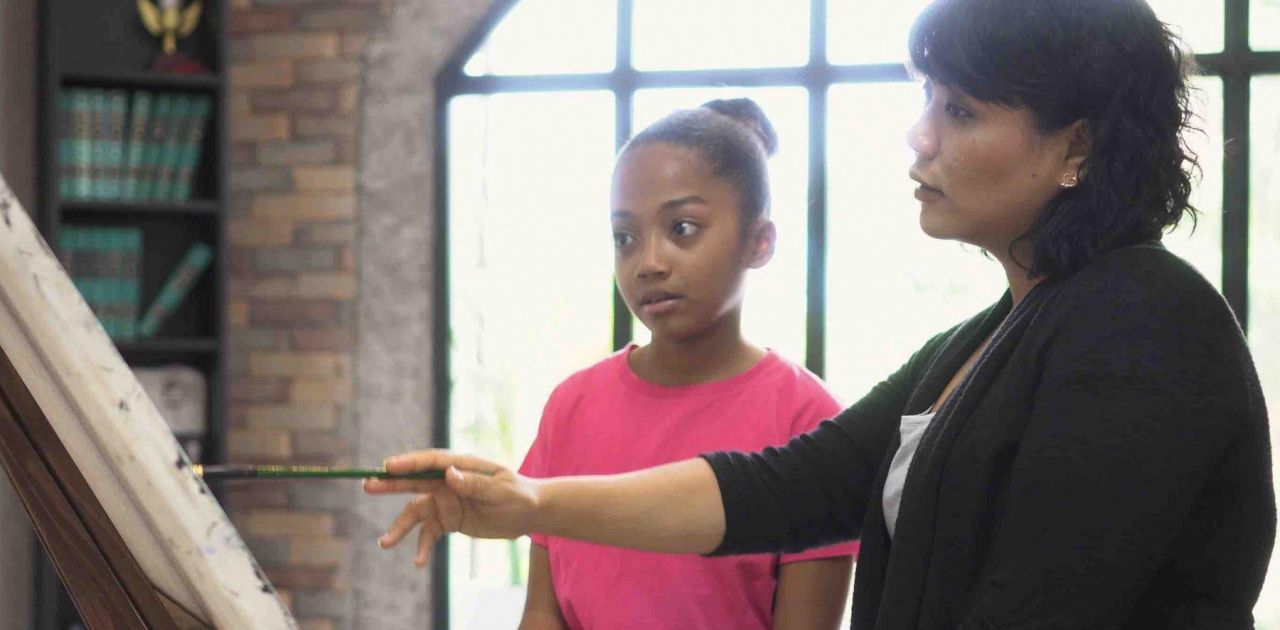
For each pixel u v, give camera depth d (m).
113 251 4.04
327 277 4.33
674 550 1.21
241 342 4.37
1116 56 0.93
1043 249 0.96
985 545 0.93
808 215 4.08
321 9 4.33
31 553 3.73
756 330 4.13
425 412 4.31
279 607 0.67
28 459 0.73
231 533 0.67
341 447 4.32
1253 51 3.75
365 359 4.32
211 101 4.17
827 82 4.08
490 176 4.34
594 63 4.27
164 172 4.10
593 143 4.28
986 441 0.93
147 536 0.71
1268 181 3.76
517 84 4.30
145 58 4.21
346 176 4.33
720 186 1.43
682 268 1.42
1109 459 0.85
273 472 0.98
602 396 1.54
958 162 0.98
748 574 1.40
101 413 0.65
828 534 1.25
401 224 4.32
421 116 4.32
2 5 3.58
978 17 0.95
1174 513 0.85
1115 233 0.93
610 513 1.17
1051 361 0.90
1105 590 0.85
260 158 4.36
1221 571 0.90
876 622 1.01
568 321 4.31
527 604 1.54
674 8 4.21
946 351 1.12
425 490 1.10
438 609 4.29
